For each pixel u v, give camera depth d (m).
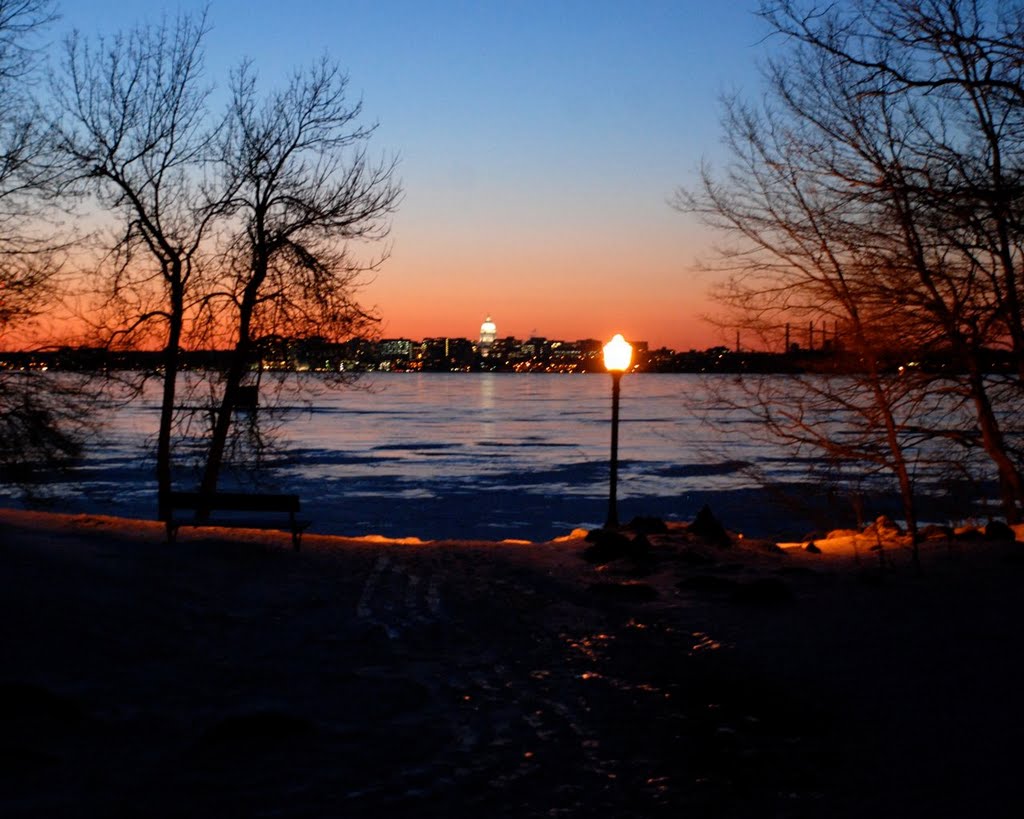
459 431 86.06
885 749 5.86
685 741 6.14
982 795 5.00
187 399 24.05
